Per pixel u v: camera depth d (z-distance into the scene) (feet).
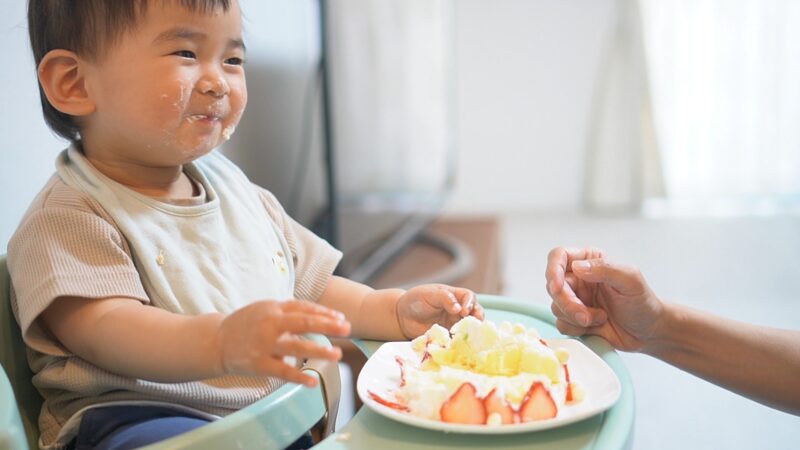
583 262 2.20
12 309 2.08
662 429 4.90
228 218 2.55
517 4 10.09
